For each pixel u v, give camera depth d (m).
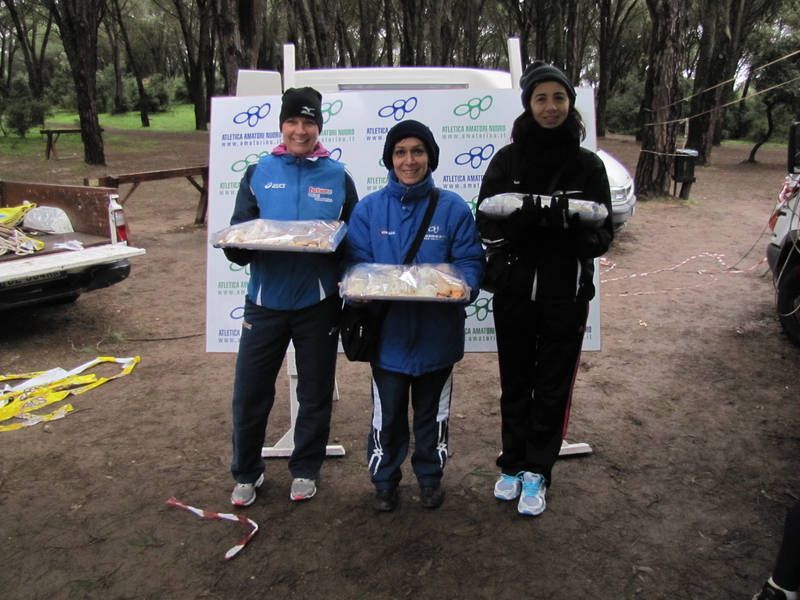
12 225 6.16
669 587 2.54
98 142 19.19
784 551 2.16
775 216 5.34
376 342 2.83
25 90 38.94
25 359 5.17
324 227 2.65
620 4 33.31
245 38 11.52
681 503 3.11
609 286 7.19
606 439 3.77
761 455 3.57
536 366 2.93
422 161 2.72
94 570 2.66
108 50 60.56
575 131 2.60
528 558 2.71
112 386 4.64
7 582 2.59
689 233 9.94
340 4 31.81
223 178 3.57
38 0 38.50
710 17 19.00
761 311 6.19
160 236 10.05
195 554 2.76
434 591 2.53
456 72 4.39
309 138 2.81
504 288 2.76
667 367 4.89
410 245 2.81
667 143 12.77
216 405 4.31
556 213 2.49
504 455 3.12
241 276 3.58
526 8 31.73
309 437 3.06
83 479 3.38
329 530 2.92
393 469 3.00
